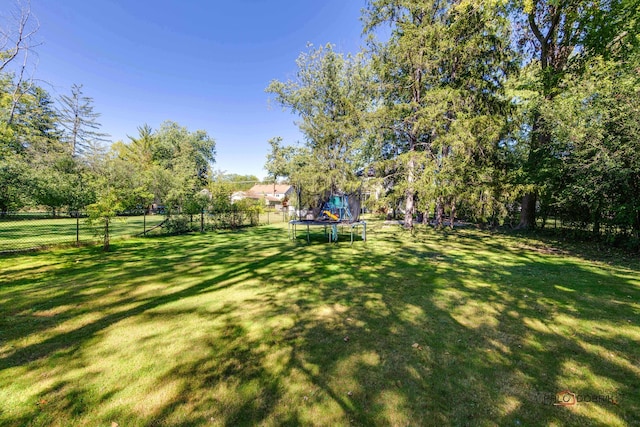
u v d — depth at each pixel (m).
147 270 6.30
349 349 2.90
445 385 2.32
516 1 10.12
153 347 2.96
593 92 7.43
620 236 8.38
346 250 8.86
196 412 2.02
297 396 2.19
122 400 2.15
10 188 9.90
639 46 8.25
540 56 12.82
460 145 9.30
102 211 8.57
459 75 10.44
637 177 6.89
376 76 13.25
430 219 19.08
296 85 18.81
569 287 4.99
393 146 14.17
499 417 1.97
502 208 10.27
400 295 4.61
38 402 2.13
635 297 4.47
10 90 12.80
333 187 11.58
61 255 8.02
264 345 3.00
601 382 2.37
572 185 7.92
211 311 3.94
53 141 22.19
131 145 36.88
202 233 13.54
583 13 10.42
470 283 5.27
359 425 1.89
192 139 40.88
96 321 3.61
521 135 12.47
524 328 3.39
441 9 11.27
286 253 8.38
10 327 3.42
